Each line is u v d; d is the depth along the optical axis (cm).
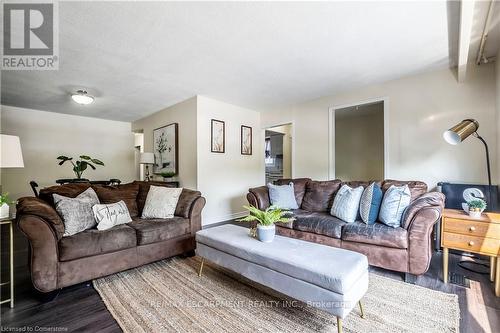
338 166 661
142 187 324
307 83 364
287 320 156
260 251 176
